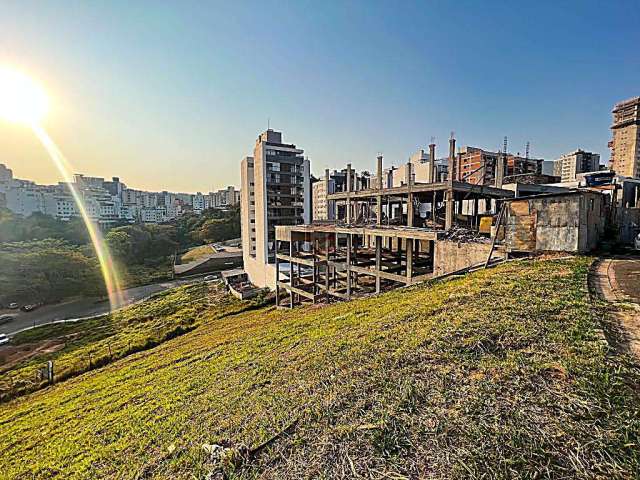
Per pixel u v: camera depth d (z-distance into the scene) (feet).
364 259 89.30
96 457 19.65
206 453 14.16
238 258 222.07
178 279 192.13
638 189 71.26
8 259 146.61
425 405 13.25
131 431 21.83
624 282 27.14
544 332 18.07
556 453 9.77
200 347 55.11
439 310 25.99
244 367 27.73
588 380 12.89
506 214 45.70
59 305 141.69
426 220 94.63
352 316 36.40
